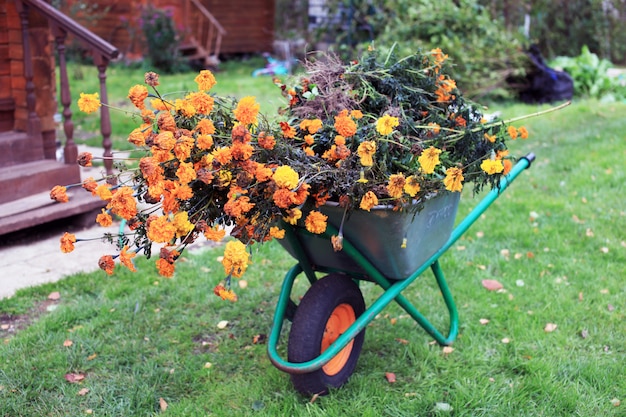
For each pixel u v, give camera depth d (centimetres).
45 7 492
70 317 360
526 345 334
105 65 504
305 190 221
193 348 338
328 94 283
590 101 981
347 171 238
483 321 358
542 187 595
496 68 966
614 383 300
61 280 405
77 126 851
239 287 405
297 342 266
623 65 1534
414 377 308
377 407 283
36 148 529
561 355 323
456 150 282
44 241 479
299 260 291
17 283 408
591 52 1534
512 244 471
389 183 233
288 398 287
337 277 280
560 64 1083
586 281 407
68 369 313
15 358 320
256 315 373
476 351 327
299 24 1586
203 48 1498
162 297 389
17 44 519
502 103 980
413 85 297
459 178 239
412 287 405
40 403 288
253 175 221
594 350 329
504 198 567
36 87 528
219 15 1561
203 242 482
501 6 1334
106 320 358
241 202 216
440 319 362
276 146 236
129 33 1394
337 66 299
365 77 293
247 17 1616
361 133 253
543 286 401
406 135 269
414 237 268
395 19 982
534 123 838
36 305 380
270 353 271
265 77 1277
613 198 557
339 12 1189
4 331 352
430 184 247
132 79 1202
